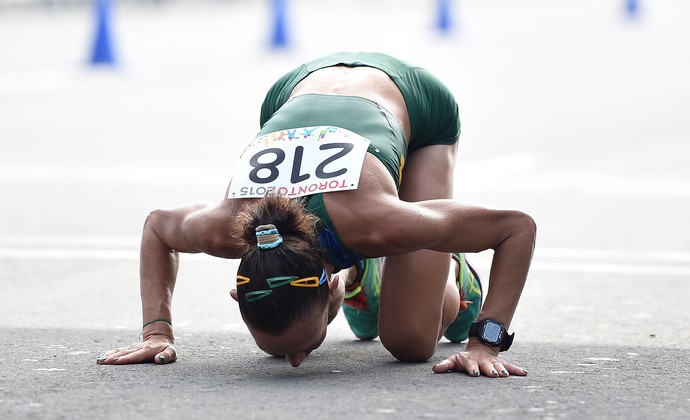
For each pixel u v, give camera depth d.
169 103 60.41
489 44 93.06
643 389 15.01
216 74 72.25
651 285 24.67
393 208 14.72
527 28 110.19
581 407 13.84
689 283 24.91
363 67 17.41
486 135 50.84
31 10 116.94
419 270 16.70
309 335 14.32
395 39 92.81
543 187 38.53
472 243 15.34
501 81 70.44
